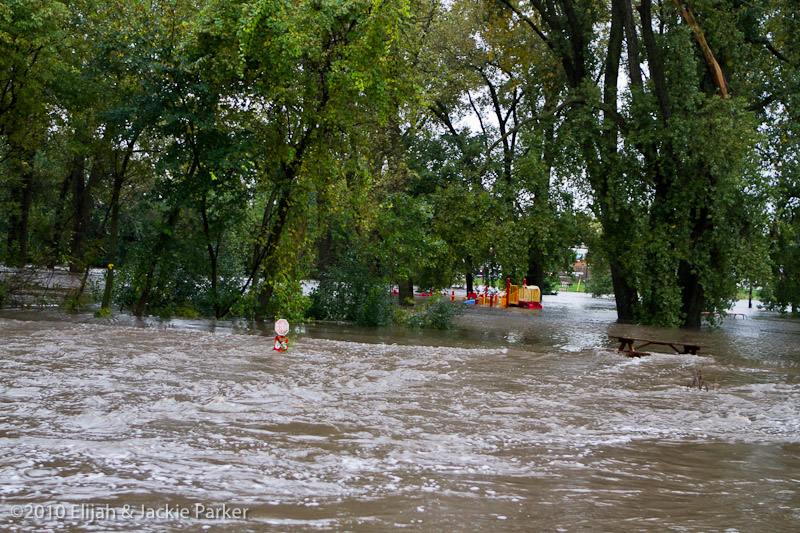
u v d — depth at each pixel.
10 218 30.83
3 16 17.58
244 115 18.92
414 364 12.00
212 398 7.95
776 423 8.11
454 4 29.03
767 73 27.83
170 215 19.58
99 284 23.08
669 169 25.67
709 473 5.61
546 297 56.66
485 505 4.40
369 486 4.75
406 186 29.33
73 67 19.59
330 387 9.20
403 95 19.36
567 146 25.41
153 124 18.20
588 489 4.92
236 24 17.14
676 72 25.20
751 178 23.86
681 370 13.02
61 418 6.59
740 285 25.19
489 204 24.88
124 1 17.59
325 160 19.06
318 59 18.09
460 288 55.47
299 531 3.75
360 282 21.48
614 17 26.89
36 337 13.02
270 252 20.11
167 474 4.85
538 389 9.94
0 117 20.16
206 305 21.30
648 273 25.66
